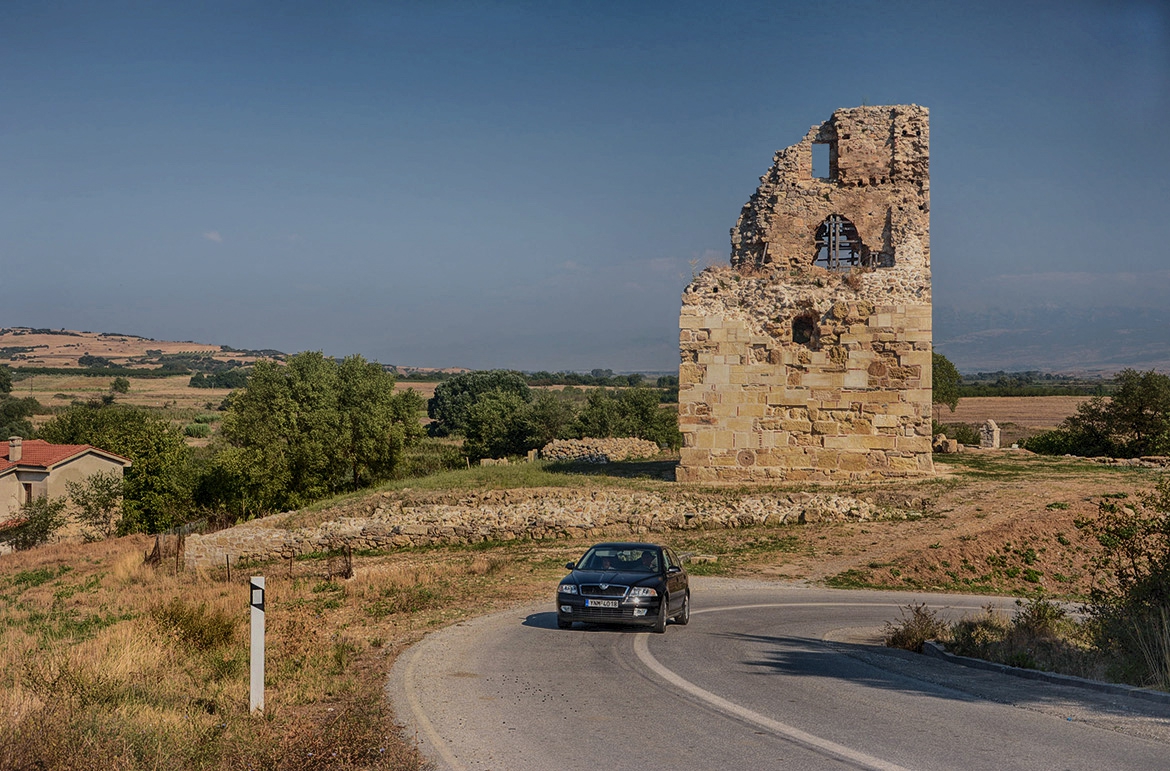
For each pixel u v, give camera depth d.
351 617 17.47
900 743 8.24
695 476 33.06
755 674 11.83
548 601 19.56
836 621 17.84
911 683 11.16
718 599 20.88
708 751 8.13
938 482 31.36
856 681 11.31
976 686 10.89
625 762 7.86
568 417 78.12
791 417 32.47
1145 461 38.56
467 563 25.72
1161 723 8.72
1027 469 35.75
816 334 32.84
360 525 31.92
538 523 30.16
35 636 20.31
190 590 25.84
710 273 33.94
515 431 77.00
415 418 53.78
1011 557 25.08
